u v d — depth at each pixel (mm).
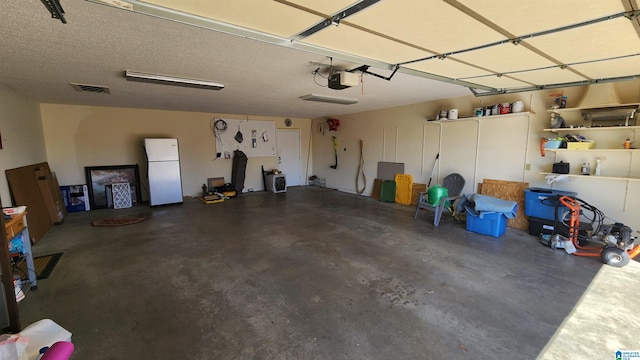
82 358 1933
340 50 2447
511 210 4285
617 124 3809
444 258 3592
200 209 6379
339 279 3059
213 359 1923
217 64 3199
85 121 6285
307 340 2107
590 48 2305
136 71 3475
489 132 5172
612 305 2527
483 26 1885
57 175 6082
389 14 1714
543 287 2855
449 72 3199
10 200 4059
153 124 7062
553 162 4453
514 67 2945
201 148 7797
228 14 1743
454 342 2080
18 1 1732
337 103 6258
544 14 1687
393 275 3145
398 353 1974
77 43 2486
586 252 3686
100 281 3025
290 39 2186
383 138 7238
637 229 3820
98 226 5039
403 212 6031
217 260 3568
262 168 8969
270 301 2639
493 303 2580
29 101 5176
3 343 1290
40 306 2559
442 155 5953
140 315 2424
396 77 3820
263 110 7457
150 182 6484
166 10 1682
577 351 1975
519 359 1906
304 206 6660
